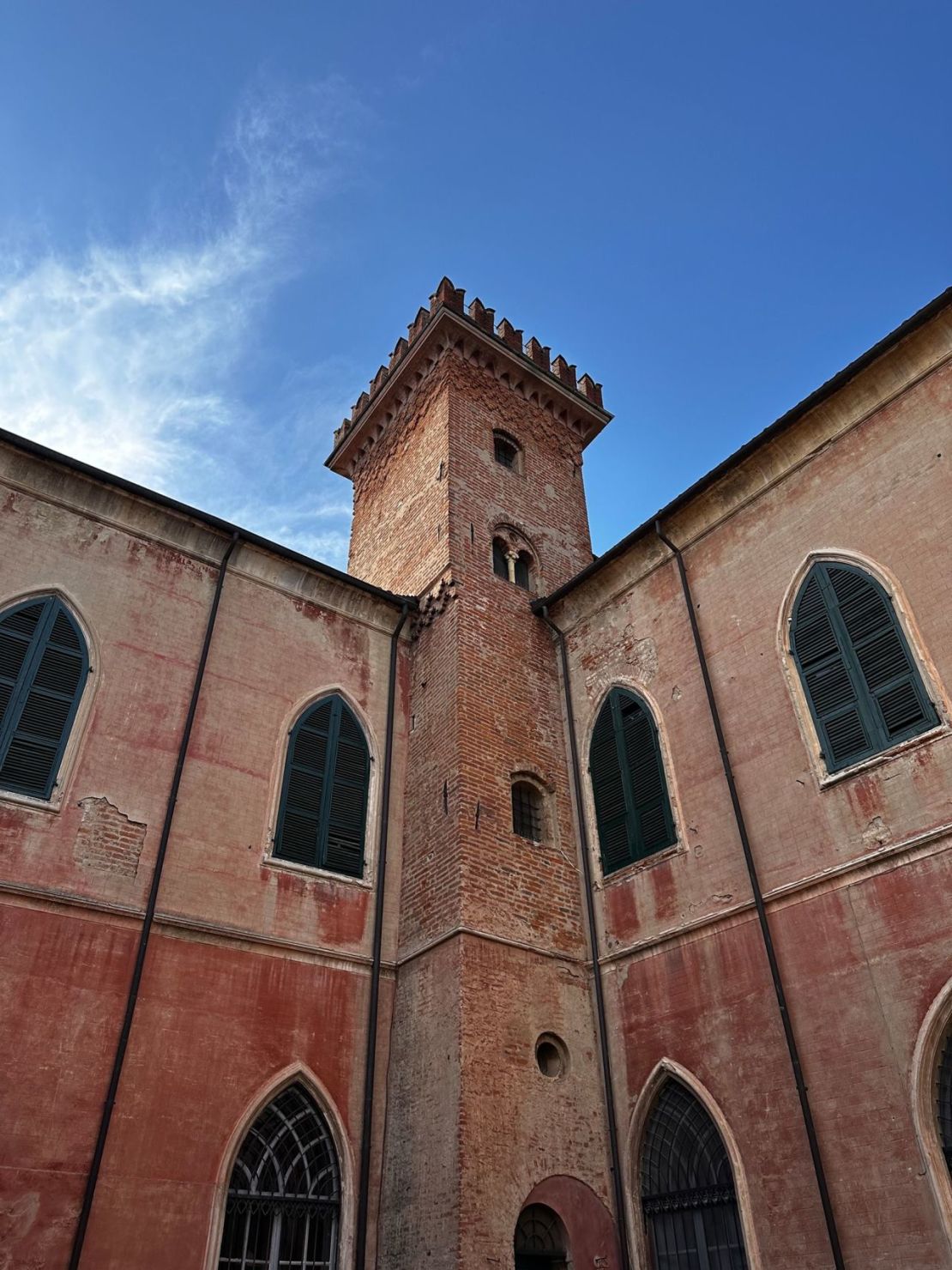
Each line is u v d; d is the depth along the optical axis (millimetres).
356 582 19016
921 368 14648
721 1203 12539
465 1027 13680
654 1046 14172
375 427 26391
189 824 14789
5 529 15359
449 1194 12391
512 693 18344
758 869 13812
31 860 13094
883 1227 10617
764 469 16422
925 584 13312
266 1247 12562
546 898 16109
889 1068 11273
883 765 12828
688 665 16453
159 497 16969
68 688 14719
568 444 25750
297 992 14492
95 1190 11516
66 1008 12422
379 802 17281
